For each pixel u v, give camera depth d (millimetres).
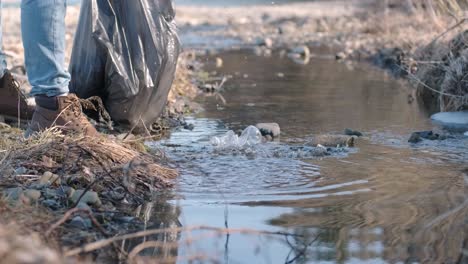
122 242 7555
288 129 13047
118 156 9805
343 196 9125
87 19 11773
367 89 17406
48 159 9383
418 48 19688
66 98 10516
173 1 12125
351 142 11781
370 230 7938
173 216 8414
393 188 9445
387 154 11211
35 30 10125
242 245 7582
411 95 16203
